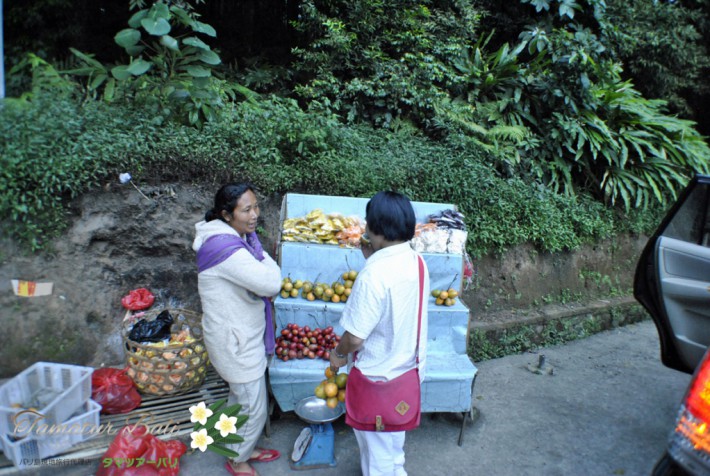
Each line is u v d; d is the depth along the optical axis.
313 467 2.61
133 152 3.33
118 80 3.97
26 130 3.01
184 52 3.87
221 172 3.66
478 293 4.42
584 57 5.44
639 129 6.11
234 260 2.27
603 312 5.04
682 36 7.69
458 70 5.95
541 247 4.76
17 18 4.40
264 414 2.53
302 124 4.04
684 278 3.04
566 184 5.44
